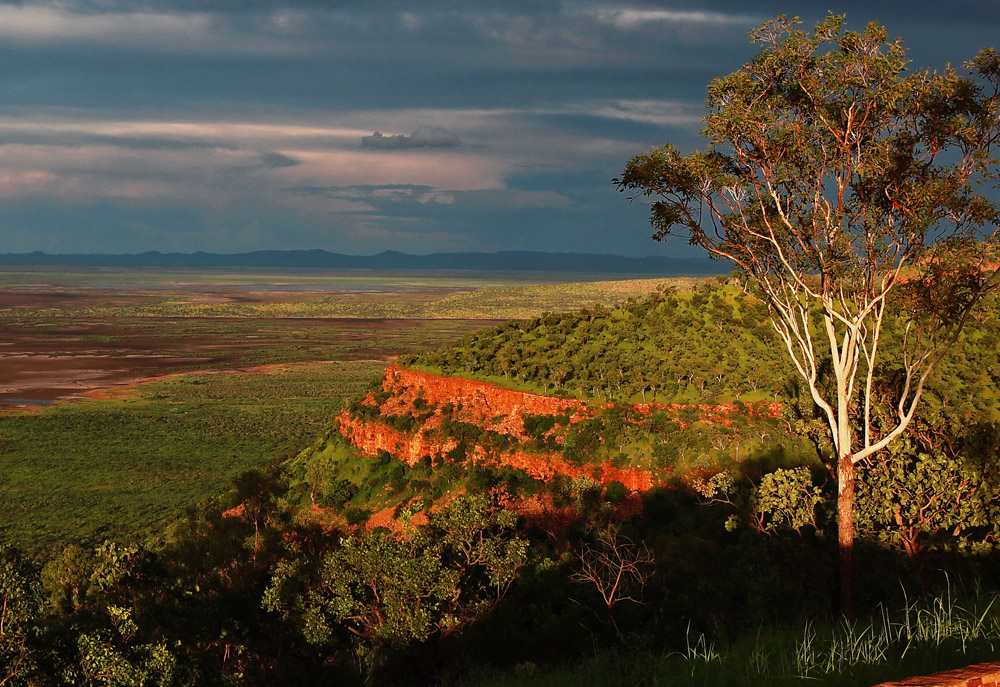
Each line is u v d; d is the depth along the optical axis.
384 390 67.25
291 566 29.64
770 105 24.41
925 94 22.80
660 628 25.81
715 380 54.06
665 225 27.44
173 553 36.88
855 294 25.75
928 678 7.64
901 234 23.98
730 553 32.09
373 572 27.53
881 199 24.30
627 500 47.06
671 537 38.41
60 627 21.88
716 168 25.36
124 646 21.92
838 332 58.53
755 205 25.91
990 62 22.19
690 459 47.91
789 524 29.66
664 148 25.83
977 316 56.12
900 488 25.73
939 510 25.25
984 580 23.48
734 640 22.20
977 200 22.77
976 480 24.70
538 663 25.05
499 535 30.73
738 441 47.75
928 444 27.14
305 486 60.50
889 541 25.92
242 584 33.06
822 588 25.94
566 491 48.28
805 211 25.16
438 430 58.59
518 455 52.78
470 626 26.98
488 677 22.66
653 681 13.62
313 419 125.12
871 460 27.27
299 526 40.62
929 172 23.22
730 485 39.88
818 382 50.16
